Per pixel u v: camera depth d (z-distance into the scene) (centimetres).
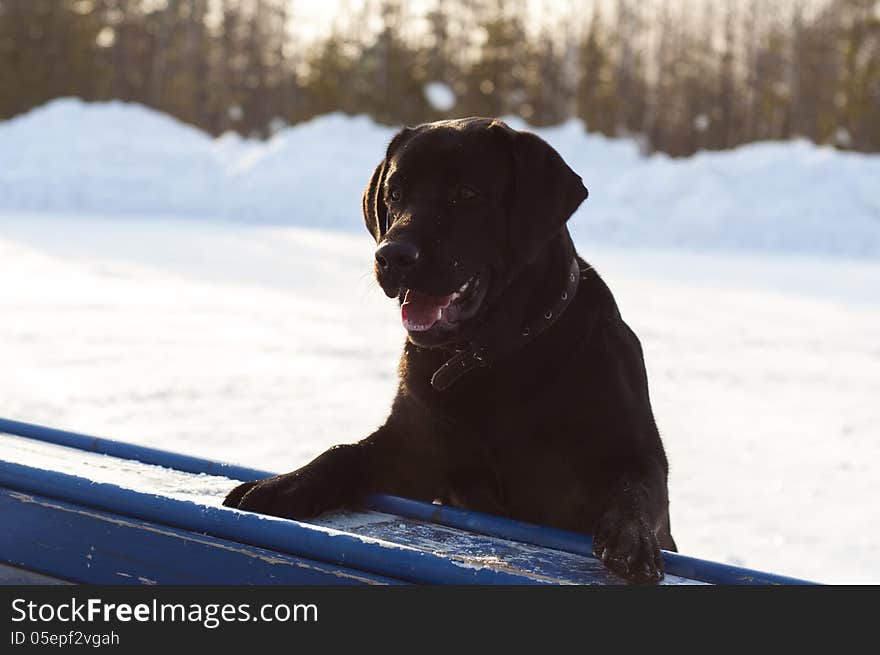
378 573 209
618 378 258
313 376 847
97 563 240
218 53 7225
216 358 909
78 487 243
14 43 5447
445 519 258
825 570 441
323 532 213
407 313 255
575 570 217
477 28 6288
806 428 741
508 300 255
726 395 858
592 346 258
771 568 442
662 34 7650
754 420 764
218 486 276
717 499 555
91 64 5806
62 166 3319
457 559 222
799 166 3441
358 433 654
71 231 2370
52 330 1023
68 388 743
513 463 260
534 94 6212
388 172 279
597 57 6638
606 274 2003
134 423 647
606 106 6675
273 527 217
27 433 327
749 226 3231
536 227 255
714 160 3531
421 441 272
